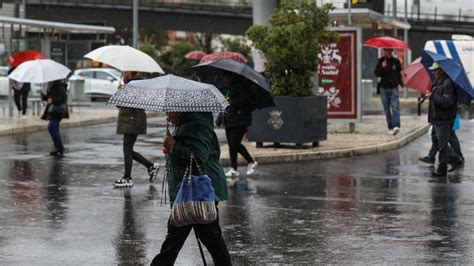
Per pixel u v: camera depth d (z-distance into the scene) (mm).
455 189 23625
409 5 104750
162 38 143125
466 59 52906
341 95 38125
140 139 38500
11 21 47781
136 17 75188
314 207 20625
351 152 31469
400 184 24594
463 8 104312
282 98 31078
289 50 30953
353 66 37938
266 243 16531
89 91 74625
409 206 20797
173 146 12859
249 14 113125
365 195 22531
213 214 12797
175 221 12789
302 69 31469
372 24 46406
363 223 18578
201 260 15203
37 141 36938
